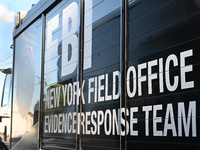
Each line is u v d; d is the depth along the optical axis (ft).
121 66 7.10
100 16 8.37
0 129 17.70
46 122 11.44
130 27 7.00
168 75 5.73
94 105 8.19
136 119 6.47
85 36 9.11
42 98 11.99
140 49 6.58
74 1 10.02
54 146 10.58
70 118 9.53
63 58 10.49
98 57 8.25
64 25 10.66
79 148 8.73
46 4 12.32
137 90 6.53
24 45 14.87
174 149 5.43
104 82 7.84
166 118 5.67
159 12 6.14
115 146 7.11
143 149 6.20
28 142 13.12
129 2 7.11
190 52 5.30
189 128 5.16
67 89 9.95
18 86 15.35
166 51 5.84
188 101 5.23
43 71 12.21
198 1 5.24
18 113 14.93
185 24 5.46
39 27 13.05
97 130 7.95
